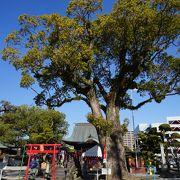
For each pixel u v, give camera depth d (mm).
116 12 17656
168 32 19078
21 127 48156
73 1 19516
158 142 32062
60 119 50000
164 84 21125
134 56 19875
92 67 21719
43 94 21047
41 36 18000
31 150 18328
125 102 22688
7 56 17844
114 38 20031
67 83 19922
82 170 24672
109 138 19484
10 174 26828
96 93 22344
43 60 17844
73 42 17609
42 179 21797
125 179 18734
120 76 20719
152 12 17391
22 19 18297
